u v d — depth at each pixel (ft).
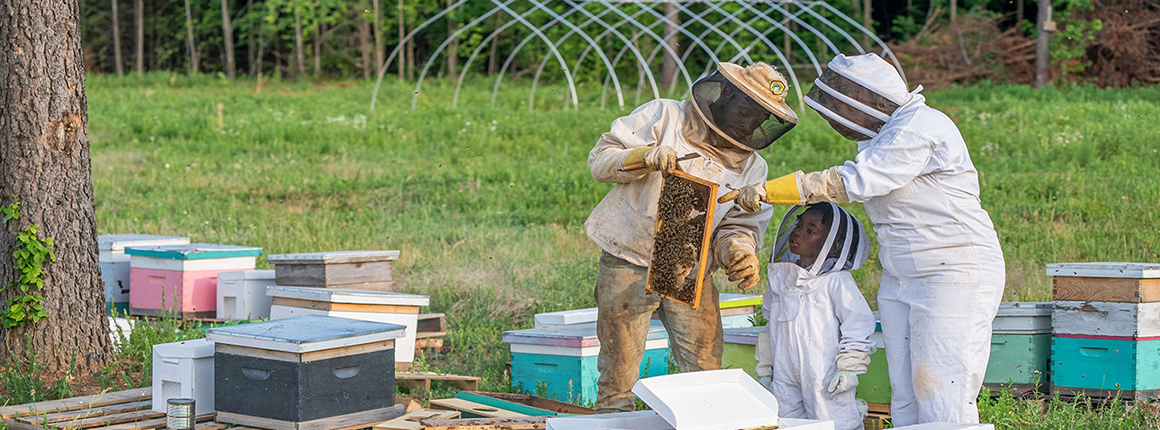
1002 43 96.84
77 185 19.36
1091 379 16.12
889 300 13.06
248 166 52.31
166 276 24.22
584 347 17.11
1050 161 48.96
